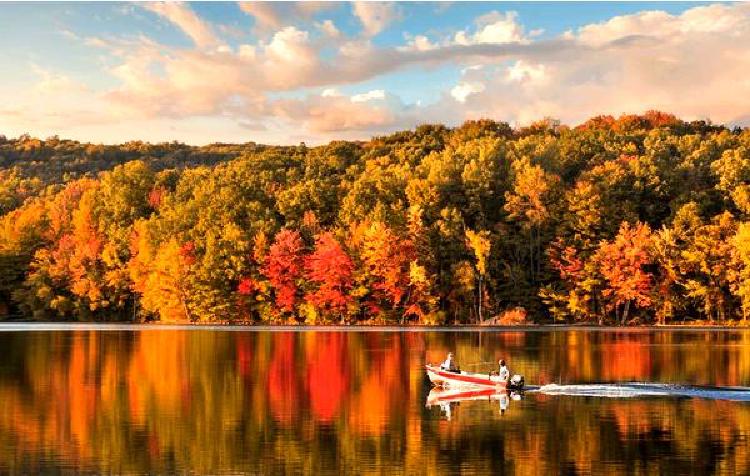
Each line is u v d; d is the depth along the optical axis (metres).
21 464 28.22
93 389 45.31
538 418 36.81
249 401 41.34
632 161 117.94
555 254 110.31
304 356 64.19
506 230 115.19
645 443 31.44
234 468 27.75
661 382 48.41
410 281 110.50
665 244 105.56
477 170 119.88
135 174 150.25
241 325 114.56
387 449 30.52
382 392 44.66
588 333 91.31
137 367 56.09
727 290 106.81
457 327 105.19
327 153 164.25
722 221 105.19
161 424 35.16
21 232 138.25
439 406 40.16
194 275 120.69
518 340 80.56
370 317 116.00
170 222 130.12
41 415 37.16
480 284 110.19
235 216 126.88
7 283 136.75
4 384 47.22
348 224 121.12
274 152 169.50
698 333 90.81
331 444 31.33
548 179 116.25
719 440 31.92
